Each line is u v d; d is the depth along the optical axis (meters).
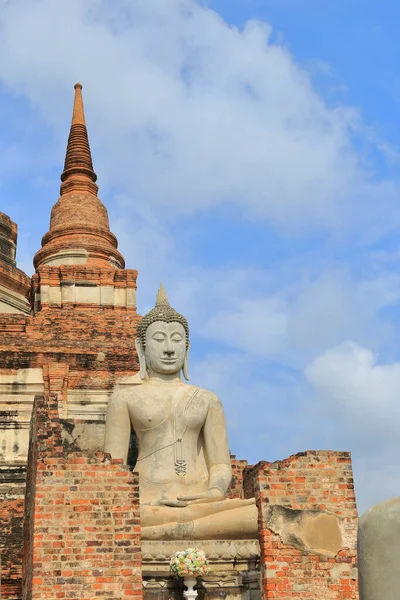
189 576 13.67
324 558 14.06
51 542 13.19
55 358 24.30
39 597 12.87
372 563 5.37
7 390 23.66
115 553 13.32
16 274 30.34
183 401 16.55
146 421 16.31
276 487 14.47
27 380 23.86
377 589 5.32
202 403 16.62
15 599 17.17
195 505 14.87
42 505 13.36
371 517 5.45
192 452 16.36
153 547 14.23
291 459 14.69
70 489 13.52
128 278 27.27
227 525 14.43
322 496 14.51
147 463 16.16
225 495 15.89
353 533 14.32
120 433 16.30
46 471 13.55
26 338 25.14
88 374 24.27
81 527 13.35
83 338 25.58
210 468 16.34
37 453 13.66
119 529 13.45
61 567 13.09
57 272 26.92
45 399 14.27
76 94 33.81
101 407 23.94
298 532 14.20
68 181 31.62
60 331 25.59
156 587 14.01
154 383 17.12
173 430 16.36
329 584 13.91
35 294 27.16
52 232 30.00
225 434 16.70
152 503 15.19
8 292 30.05
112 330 25.89
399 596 5.26
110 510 13.53
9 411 23.44
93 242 29.48
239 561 14.45
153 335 17.36
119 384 17.25
